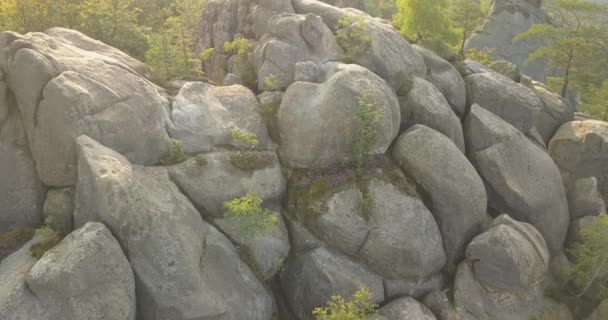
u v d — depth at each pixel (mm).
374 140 22984
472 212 24438
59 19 28828
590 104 39406
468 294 22984
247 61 30703
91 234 16562
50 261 15906
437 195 24109
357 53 28562
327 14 31469
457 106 32375
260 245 21656
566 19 41656
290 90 25203
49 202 19672
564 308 25672
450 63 34500
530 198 26703
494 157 27188
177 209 19250
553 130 35219
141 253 17594
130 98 21562
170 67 28234
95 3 31484
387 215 22531
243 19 33562
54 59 20359
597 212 28875
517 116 32500
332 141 23547
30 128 19766
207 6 37531
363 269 22625
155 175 20312
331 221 22125
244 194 21953
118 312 16266
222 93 25750
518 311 23250
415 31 35000
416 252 22422
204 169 21797
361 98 23422
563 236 28422
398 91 29000
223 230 21297
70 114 19203
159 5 51281
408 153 24656
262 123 25016
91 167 18141
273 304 22188
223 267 20156
